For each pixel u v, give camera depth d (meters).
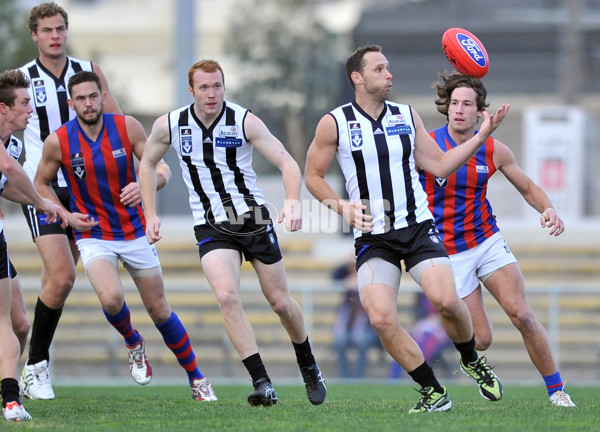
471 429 16.86
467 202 22.73
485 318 22.89
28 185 19.30
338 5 95.00
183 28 53.44
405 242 19.56
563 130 60.94
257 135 20.47
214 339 46.53
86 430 17.22
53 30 24.39
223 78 20.41
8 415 18.66
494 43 85.25
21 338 23.42
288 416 19.05
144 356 25.00
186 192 58.88
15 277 23.27
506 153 22.95
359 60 19.86
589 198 66.31
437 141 23.33
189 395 27.03
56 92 24.67
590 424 17.75
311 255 57.56
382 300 19.19
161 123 20.70
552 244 57.25
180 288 40.84
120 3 110.94
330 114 20.05
